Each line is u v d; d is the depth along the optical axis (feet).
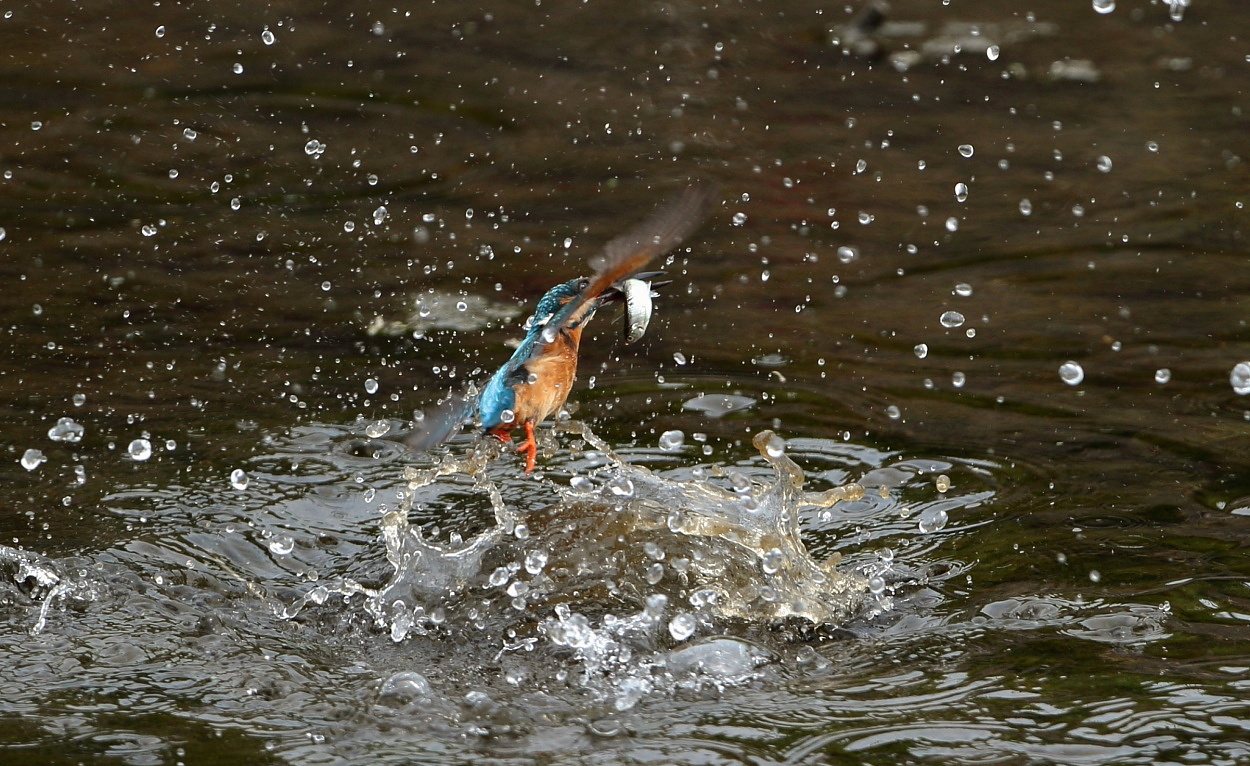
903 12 93.66
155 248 55.62
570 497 34.78
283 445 39.47
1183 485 36.50
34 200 60.34
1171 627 29.32
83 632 29.81
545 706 26.78
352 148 68.85
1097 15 92.89
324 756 24.81
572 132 71.82
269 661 28.71
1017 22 91.61
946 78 80.94
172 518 35.09
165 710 26.53
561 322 30.96
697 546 32.37
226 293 51.49
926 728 25.50
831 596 31.17
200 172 64.85
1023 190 63.77
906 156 68.64
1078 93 77.82
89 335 47.03
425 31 88.22
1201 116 73.15
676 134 71.51
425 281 53.01
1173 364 45.14
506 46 85.66
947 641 29.19
